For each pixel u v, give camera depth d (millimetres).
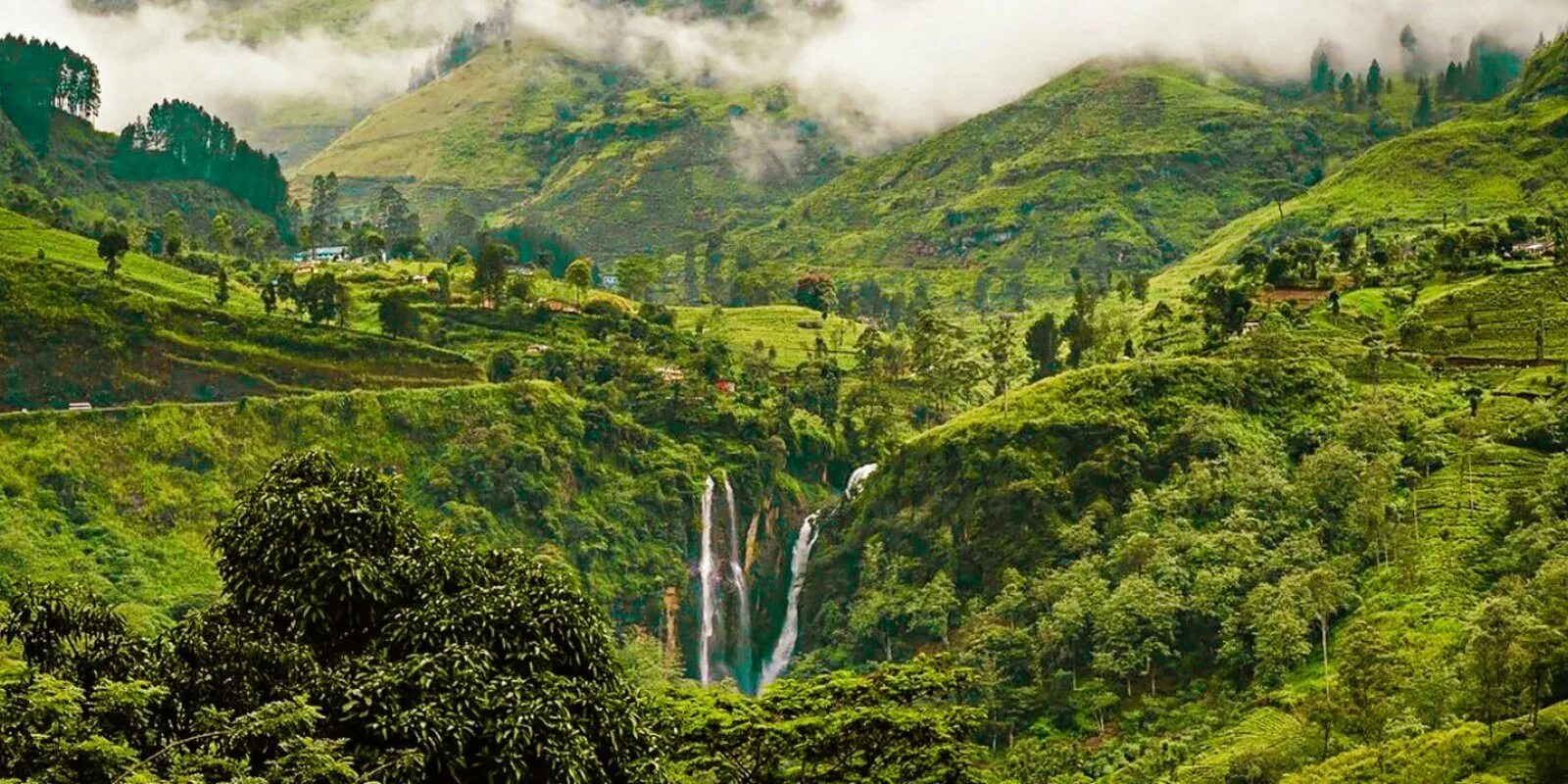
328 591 39594
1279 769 106250
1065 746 129500
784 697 54531
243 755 34125
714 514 191000
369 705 36594
